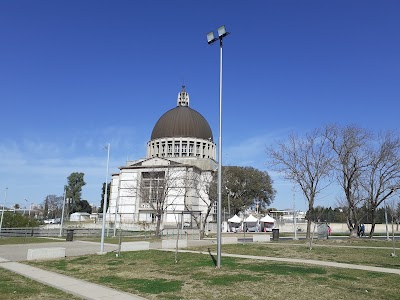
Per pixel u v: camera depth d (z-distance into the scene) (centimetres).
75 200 14012
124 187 9575
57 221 10506
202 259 2084
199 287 1278
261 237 3962
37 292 1199
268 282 1361
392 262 1973
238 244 3303
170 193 8669
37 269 1756
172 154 10906
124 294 1170
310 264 1875
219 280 1402
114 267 1828
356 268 1728
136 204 9331
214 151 11744
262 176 9712
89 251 2770
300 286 1287
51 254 2242
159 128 11500
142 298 1116
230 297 1123
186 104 12231
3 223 5697
